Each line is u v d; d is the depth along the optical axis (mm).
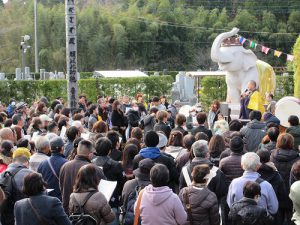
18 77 32688
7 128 9484
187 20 68938
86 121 14250
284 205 7754
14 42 57531
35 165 8281
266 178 7672
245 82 19641
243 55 19578
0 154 8141
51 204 5984
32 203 5980
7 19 59938
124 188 7309
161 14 67375
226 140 10094
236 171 7992
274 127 9336
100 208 6418
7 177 7184
